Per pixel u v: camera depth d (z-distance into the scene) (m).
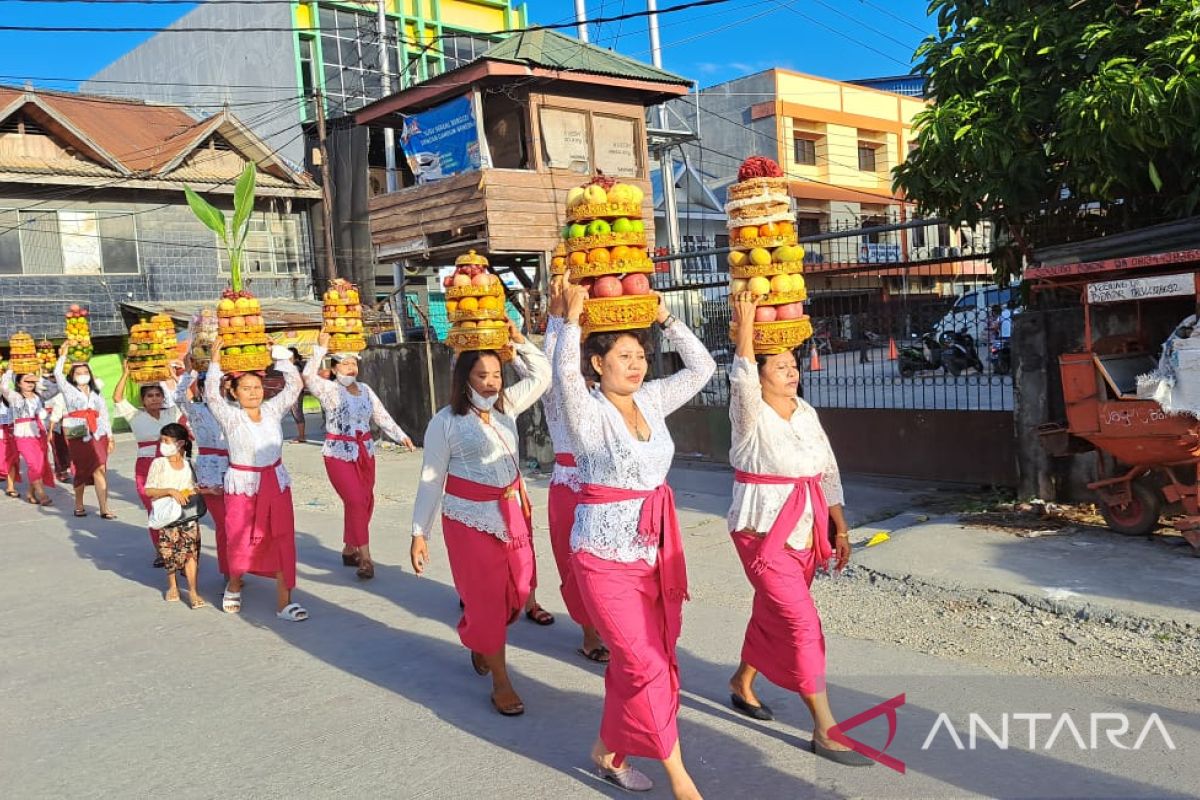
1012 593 5.46
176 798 3.69
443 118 15.26
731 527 3.79
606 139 15.24
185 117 25.91
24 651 5.74
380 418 7.33
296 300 24.06
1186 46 6.29
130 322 22.11
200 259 23.09
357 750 4.05
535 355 4.77
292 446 16.36
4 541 9.55
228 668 5.23
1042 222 7.81
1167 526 6.60
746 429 3.65
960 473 8.90
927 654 4.78
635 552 3.27
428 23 27.27
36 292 20.95
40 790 3.82
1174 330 6.52
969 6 7.93
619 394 3.38
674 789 3.28
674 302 11.80
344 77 25.98
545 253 14.48
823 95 29.33
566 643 5.42
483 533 4.33
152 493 6.53
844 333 9.79
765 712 4.11
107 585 7.36
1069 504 7.43
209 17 27.42
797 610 3.63
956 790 3.35
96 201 21.69
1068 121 6.53
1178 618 4.84
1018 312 7.91
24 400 12.05
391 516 9.79
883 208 30.20
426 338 15.91
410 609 6.29
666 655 3.32
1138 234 6.37
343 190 23.30
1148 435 6.07
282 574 6.16
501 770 3.79
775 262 3.69
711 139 29.67
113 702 4.79
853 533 7.29
